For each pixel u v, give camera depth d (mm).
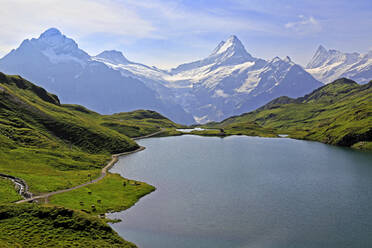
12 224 69000
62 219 72312
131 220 86625
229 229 81125
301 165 164125
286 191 114500
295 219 87250
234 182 128250
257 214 91062
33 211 74625
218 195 110000
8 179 104625
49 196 95562
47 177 116125
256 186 121625
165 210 94688
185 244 73188
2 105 193875
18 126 180125
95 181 123812
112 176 135875
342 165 162625
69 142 194625
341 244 72625
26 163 131625
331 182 126750
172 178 136125
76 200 95000
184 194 111312
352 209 94250
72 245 62906
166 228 81625
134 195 108688
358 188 117438
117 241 69188
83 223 71750
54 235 66125
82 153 180375
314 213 91438
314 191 113875
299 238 75938
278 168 156625
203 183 127125
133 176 140250
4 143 147375
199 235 77875
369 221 85188
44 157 145250
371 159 179250
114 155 198125
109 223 84062
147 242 73938
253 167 160000
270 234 78250
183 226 83000
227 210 94688
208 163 172375
